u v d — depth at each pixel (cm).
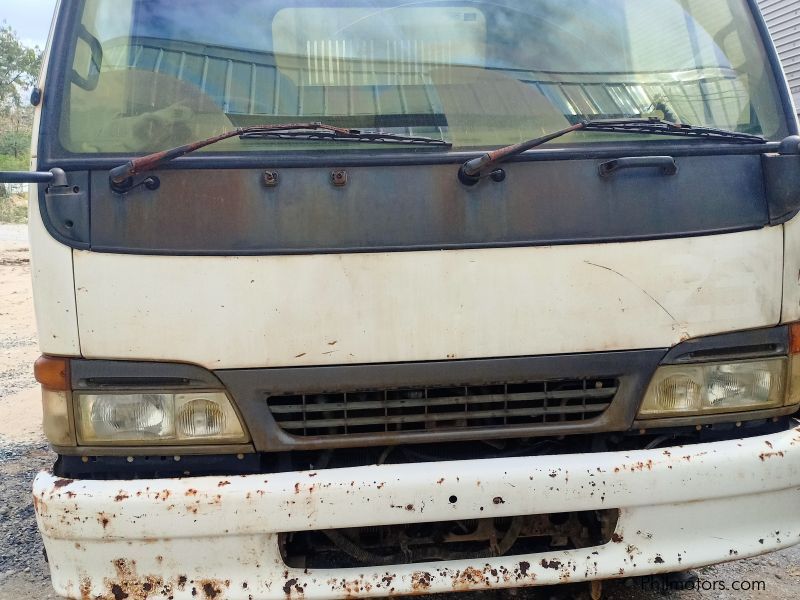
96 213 204
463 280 210
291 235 206
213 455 213
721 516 215
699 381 220
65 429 209
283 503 198
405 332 209
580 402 220
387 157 208
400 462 226
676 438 230
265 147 210
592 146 218
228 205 204
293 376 208
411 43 242
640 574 212
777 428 231
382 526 228
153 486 200
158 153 200
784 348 224
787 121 241
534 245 211
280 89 234
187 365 206
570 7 256
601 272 213
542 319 212
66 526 200
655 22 259
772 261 221
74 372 207
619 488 206
